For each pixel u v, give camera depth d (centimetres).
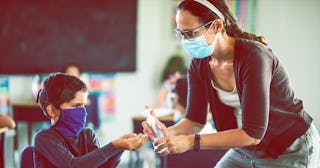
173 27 615
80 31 524
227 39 201
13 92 486
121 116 584
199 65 215
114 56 555
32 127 486
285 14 554
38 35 493
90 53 534
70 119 196
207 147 196
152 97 628
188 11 195
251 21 562
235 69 198
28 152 208
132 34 567
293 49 556
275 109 205
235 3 563
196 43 198
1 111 480
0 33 467
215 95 216
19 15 478
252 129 192
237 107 214
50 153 191
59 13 506
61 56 512
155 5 615
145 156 541
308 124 211
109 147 190
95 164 188
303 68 557
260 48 195
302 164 210
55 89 195
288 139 208
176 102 338
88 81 544
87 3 526
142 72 606
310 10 549
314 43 552
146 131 204
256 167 216
